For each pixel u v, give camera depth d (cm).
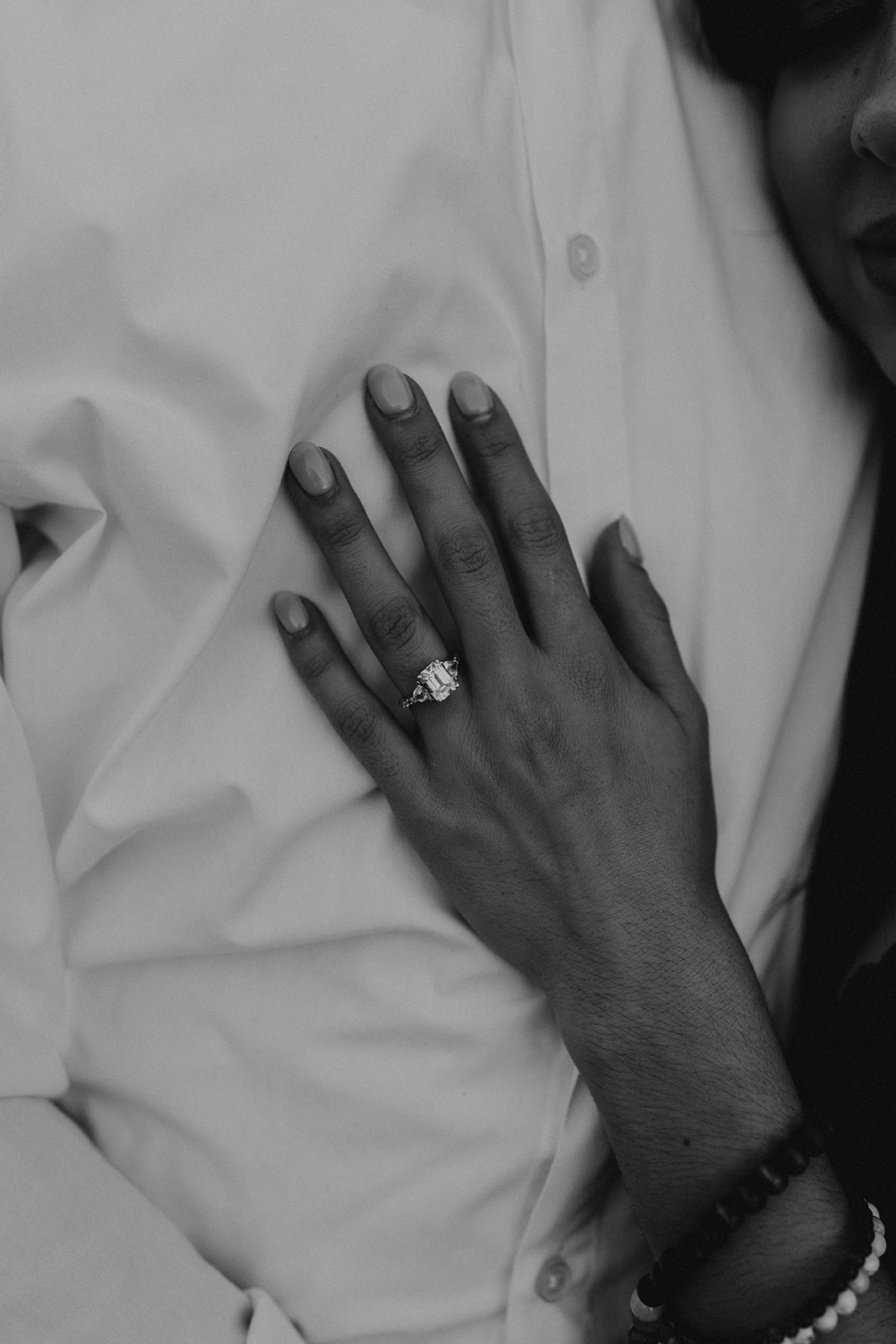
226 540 55
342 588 57
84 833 58
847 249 60
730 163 62
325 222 55
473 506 57
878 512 67
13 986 60
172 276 54
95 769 58
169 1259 59
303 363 54
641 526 61
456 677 58
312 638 57
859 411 64
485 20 57
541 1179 62
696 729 61
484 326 58
